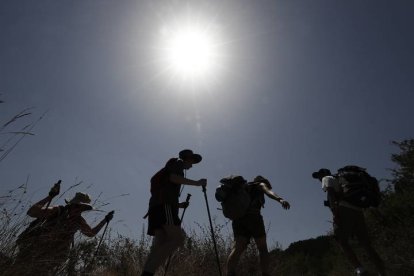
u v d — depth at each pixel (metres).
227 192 5.41
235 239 5.35
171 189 4.26
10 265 2.97
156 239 4.17
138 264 6.27
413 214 7.13
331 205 5.62
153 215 4.17
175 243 4.07
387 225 7.56
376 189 5.60
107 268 5.14
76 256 3.82
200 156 4.84
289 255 12.08
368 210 7.98
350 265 7.76
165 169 4.33
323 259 10.09
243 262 7.29
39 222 3.64
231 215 5.34
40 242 3.33
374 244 7.51
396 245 6.77
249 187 5.56
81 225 4.18
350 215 5.47
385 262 6.61
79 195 4.43
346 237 5.46
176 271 6.23
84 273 3.87
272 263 7.96
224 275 6.77
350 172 5.71
